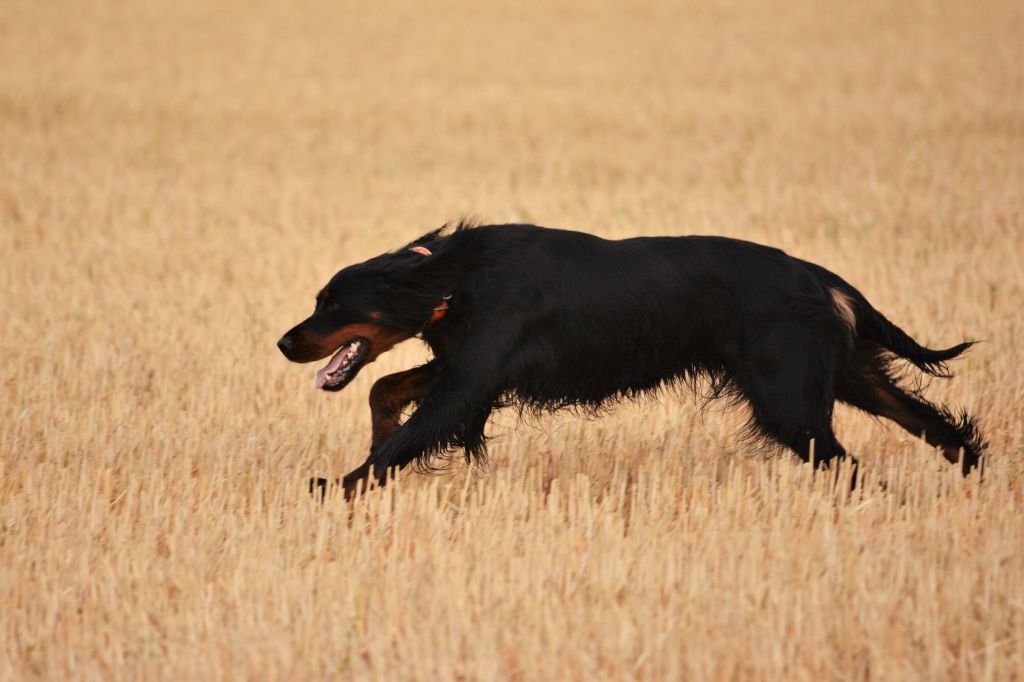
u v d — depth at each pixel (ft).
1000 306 43.65
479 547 23.84
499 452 31.81
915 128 84.99
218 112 96.07
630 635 20.20
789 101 98.68
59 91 102.78
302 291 47.85
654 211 61.26
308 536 24.93
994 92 98.68
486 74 117.50
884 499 26.63
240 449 30.78
